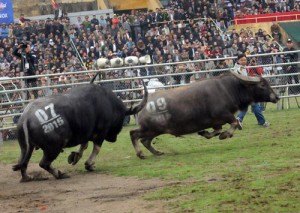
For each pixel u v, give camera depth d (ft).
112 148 81.82
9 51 149.48
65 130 65.26
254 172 59.47
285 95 111.55
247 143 77.15
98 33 159.84
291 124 91.15
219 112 73.61
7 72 132.77
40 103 65.51
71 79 106.73
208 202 50.67
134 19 172.76
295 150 69.26
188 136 86.12
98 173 67.31
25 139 65.26
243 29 174.09
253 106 89.97
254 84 74.79
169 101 73.36
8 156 83.15
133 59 117.08
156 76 106.42
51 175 68.59
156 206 51.21
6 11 178.40
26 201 57.16
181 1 187.01
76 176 66.69
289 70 113.91
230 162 65.87
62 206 54.34
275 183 54.54
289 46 128.26
